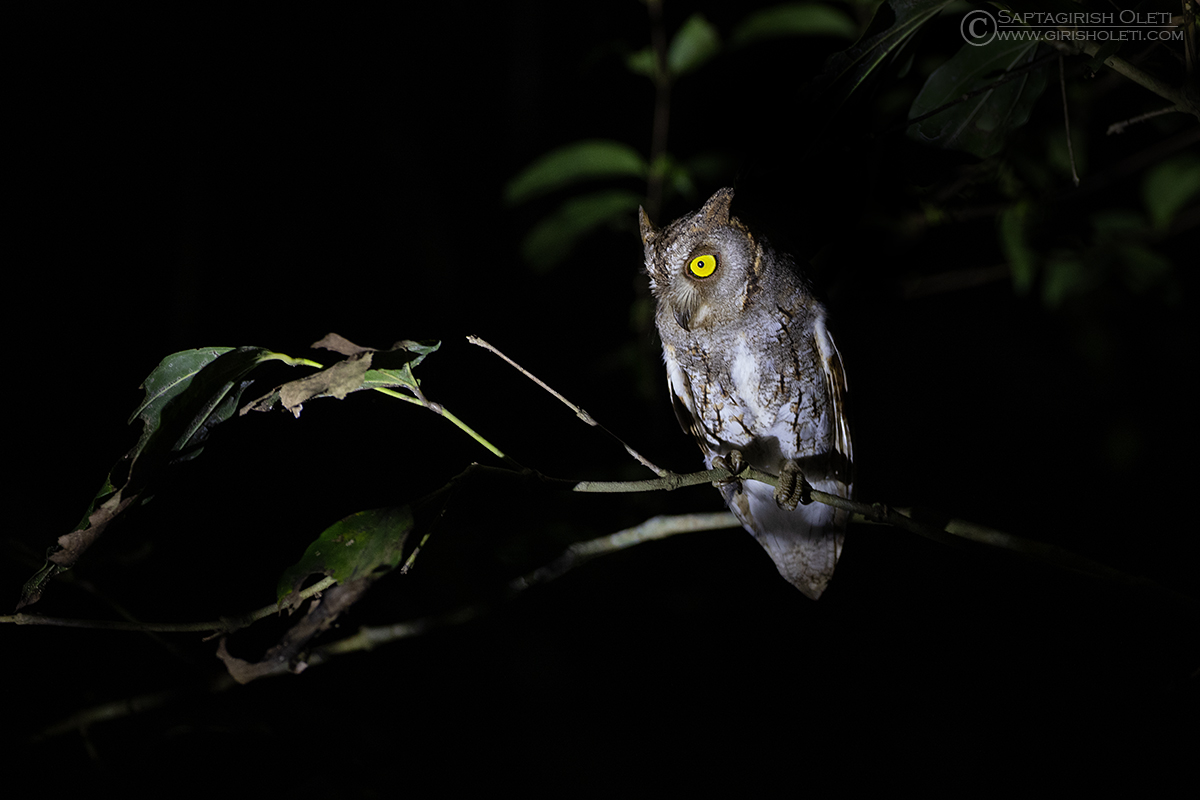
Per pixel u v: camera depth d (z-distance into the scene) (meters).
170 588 4.35
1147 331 5.68
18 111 6.63
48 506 5.60
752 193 2.92
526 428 6.63
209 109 6.81
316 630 1.96
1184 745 3.66
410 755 4.40
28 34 6.59
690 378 4.03
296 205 7.02
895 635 5.39
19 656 3.50
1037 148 3.53
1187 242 5.55
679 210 5.52
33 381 6.19
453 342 6.89
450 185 7.41
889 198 3.18
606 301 7.07
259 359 2.21
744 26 3.88
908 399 6.65
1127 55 2.43
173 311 6.56
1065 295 4.54
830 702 5.26
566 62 7.18
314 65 6.97
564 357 6.97
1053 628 4.63
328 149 7.12
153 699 3.46
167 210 6.78
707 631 5.45
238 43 6.79
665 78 4.35
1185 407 5.73
